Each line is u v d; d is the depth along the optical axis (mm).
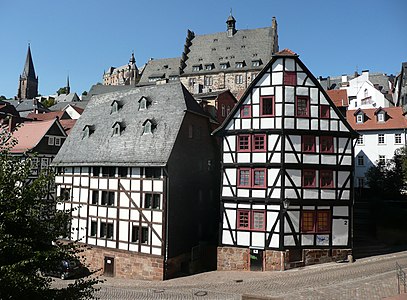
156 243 23500
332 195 23250
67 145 30391
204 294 19188
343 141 23828
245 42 65000
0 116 50125
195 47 68812
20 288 9250
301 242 22672
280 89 23469
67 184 28656
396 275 19125
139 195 24516
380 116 41750
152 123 26031
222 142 24641
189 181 26219
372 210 29641
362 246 26391
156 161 23875
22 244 9625
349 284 18188
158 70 69875
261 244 22922
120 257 24859
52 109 82688
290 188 22781
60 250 10414
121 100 30438
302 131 23219
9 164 10906
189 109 26219
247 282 20578
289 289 18438
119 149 26375
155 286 21594
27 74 116188
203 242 26531
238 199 23609
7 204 10273
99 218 26250
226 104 35281
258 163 23297
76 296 10703
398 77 57250
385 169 35219
